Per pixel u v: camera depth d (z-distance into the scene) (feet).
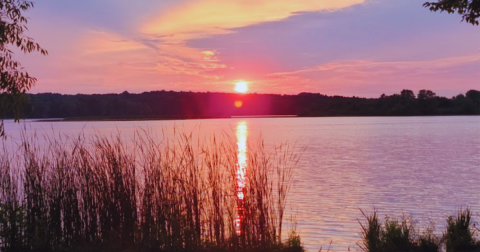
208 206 29.37
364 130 327.67
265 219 29.43
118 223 29.07
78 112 363.35
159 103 425.28
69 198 29.58
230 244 28.30
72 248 28.45
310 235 43.75
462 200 66.08
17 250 28.37
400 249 30.45
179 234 27.89
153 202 28.94
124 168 30.17
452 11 27.99
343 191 72.38
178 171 29.94
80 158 31.12
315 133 293.43
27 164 30.53
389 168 107.34
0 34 28.09
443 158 132.05
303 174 92.68
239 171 30.14
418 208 59.62
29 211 29.40
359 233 44.39
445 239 32.24
